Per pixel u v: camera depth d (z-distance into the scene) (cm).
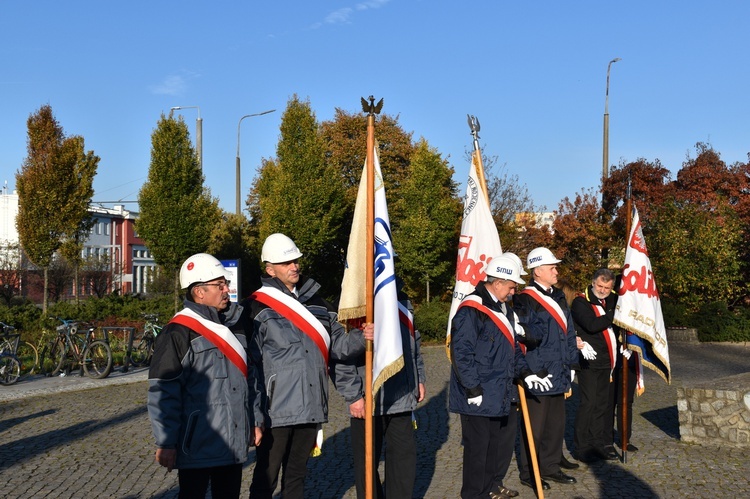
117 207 8475
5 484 718
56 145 2589
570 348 713
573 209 3022
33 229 2553
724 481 701
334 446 870
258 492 532
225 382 458
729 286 2683
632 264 792
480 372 598
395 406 572
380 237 550
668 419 1027
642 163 3162
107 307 2573
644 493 666
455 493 673
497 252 731
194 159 2648
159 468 779
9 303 4562
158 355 445
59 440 926
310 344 538
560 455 707
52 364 1562
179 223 2583
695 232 2609
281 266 551
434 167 2936
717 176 3212
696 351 2220
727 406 843
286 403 527
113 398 1277
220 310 483
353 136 4159
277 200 3027
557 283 820
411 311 600
